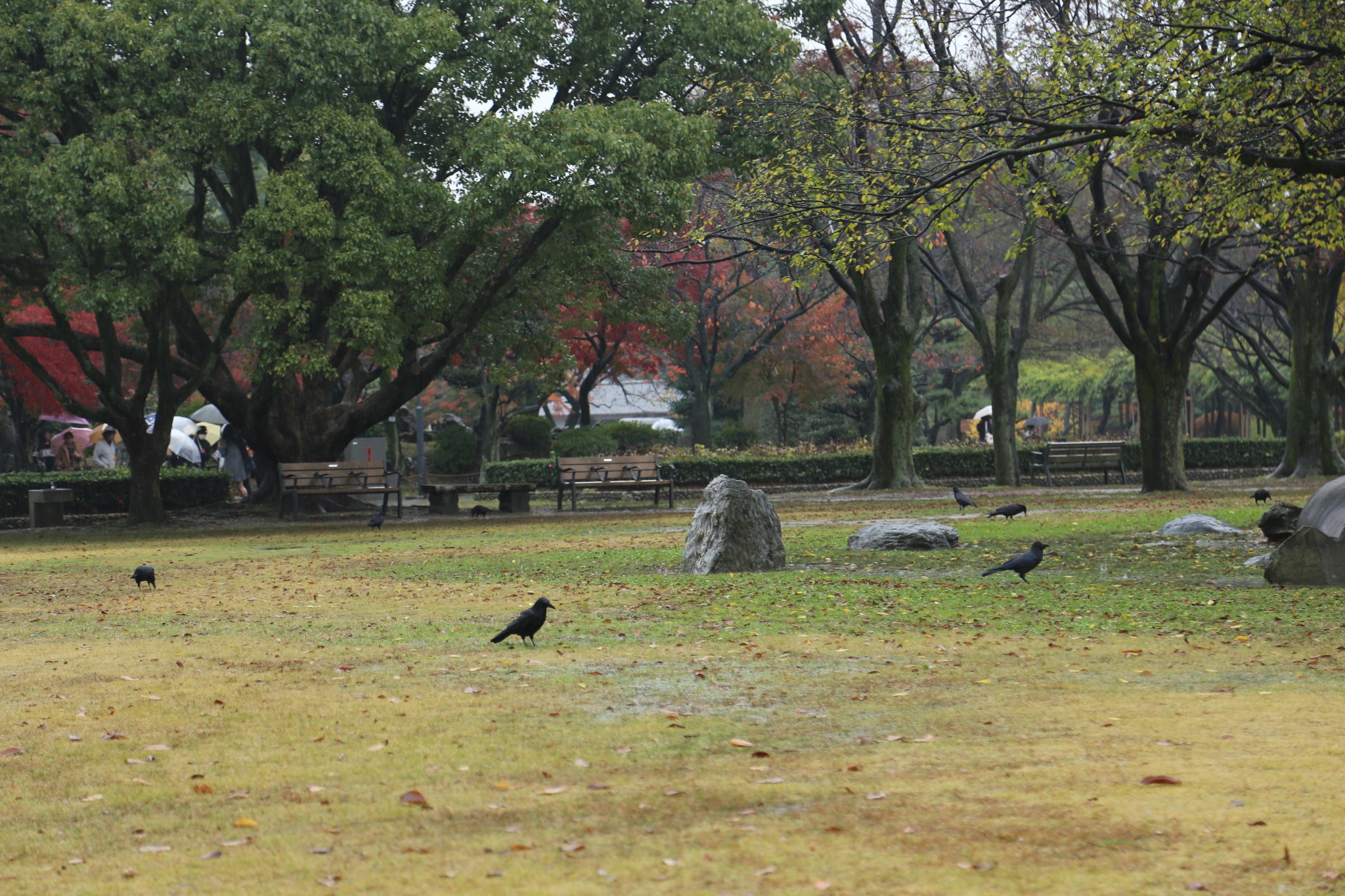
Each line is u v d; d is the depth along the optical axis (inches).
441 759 224.4
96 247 957.8
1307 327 1454.2
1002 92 651.5
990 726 243.3
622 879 159.6
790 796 195.5
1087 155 631.8
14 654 364.5
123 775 219.5
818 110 910.4
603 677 303.7
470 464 2132.1
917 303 1353.3
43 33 952.3
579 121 996.6
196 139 983.0
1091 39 623.8
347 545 815.1
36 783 216.1
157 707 277.7
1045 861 163.2
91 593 546.6
